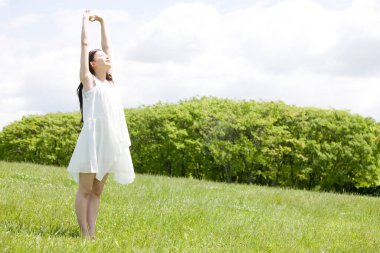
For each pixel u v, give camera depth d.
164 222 7.03
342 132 30.27
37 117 41.50
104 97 5.56
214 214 8.65
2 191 8.92
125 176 5.79
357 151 30.05
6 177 12.47
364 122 30.45
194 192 13.02
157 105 35.81
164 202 9.83
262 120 29.70
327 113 30.92
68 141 39.22
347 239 7.23
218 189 14.94
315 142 29.80
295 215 10.23
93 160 5.41
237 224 7.49
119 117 5.68
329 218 10.57
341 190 32.41
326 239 7.05
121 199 9.79
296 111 31.02
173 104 35.44
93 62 5.72
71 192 10.19
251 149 29.70
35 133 41.16
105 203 8.80
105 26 6.13
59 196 9.04
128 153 5.78
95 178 5.76
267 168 31.58
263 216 9.40
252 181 31.72
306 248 6.25
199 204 10.20
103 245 4.88
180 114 33.00
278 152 29.94
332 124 30.20
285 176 31.31
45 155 40.03
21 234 5.02
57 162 40.12
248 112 31.34
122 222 6.81
